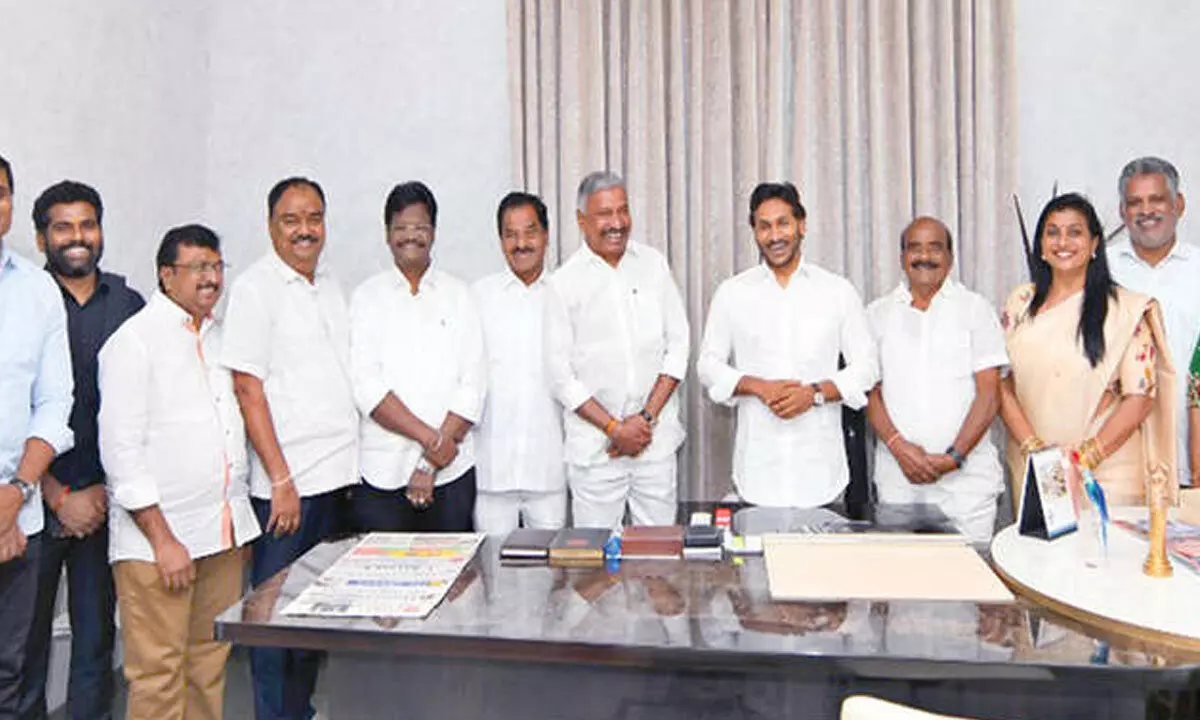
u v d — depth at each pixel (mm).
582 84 3164
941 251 2449
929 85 3031
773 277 2502
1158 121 3072
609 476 2568
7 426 1993
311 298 2391
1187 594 1312
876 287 3086
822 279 2512
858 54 3076
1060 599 1296
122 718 2629
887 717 960
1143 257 2697
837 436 2506
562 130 3178
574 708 1416
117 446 2000
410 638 1267
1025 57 3115
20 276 2055
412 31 3357
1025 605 1335
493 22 3314
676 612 1336
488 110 3328
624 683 1396
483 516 2711
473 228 3359
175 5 3230
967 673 1143
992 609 1319
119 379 1999
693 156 3131
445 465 2451
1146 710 1270
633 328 2547
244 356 2238
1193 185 3066
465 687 1448
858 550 1600
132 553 2064
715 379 2490
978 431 2418
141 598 2078
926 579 1440
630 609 1352
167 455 2074
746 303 2514
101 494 2316
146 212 3082
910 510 1952
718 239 3152
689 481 3193
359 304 2506
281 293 2332
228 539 2186
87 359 2326
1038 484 1623
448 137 3355
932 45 3035
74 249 2246
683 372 2574
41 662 2324
